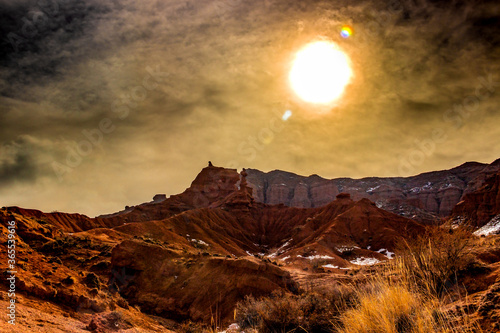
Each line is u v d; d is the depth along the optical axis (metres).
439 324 3.00
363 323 3.59
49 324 9.23
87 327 10.99
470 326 2.79
